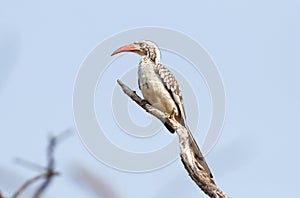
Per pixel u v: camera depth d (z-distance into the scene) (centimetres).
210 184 948
